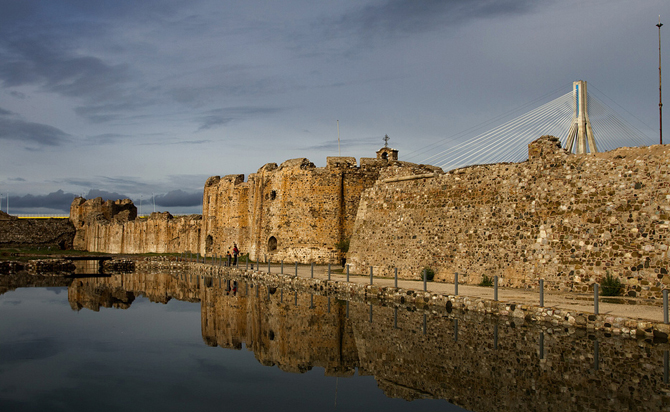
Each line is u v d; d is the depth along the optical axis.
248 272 37.16
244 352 14.15
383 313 19.02
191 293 27.91
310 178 44.69
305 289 28.36
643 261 18.50
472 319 17.19
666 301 13.56
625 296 18.56
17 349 14.66
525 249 22.42
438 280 26.36
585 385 10.31
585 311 15.44
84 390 10.82
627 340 13.72
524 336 14.45
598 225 20.05
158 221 76.44
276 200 47.47
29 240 87.75
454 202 26.38
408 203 29.25
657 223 18.34
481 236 24.56
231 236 57.28
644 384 10.30
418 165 42.66
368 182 44.72
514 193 23.38
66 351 14.41
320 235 44.03
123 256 62.59
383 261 30.19
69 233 92.56
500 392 10.07
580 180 20.97
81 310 21.91
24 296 27.17
